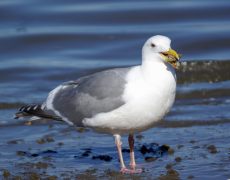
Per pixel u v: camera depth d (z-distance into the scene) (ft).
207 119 49.88
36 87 61.41
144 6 83.61
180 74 63.41
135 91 37.58
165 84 37.50
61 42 74.23
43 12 83.41
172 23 79.56
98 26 79.20
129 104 37.65
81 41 74.23
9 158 41.81
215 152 41.32
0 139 46.70
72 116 40.24
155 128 48.29
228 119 49.57
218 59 66.95
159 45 37.42
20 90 60.44
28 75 65.10
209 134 45.80
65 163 40.65
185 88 59.57
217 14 81.05
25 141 45.98
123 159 41.39
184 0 86.02
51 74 65.05
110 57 70.08
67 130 48.73
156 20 80.48
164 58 37.37
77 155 42.37
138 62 67.92
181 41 72.64
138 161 40.65
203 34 73.51
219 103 54.70
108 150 43.50
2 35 75.10
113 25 79.36
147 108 37.65
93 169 39.27
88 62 68.59
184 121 49.60
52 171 38.99
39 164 40.34
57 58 70.23
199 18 80.38
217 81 61.93
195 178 36.50
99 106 38.63
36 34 75.10
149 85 37.47
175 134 46.37
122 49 71.87
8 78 64.54
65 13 82.79
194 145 43.27
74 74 64.90
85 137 46.70
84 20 81.00
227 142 43.52
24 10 84.02
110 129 39.19
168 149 42.14
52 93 42.01
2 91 60.03
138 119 38.01
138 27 78.33
